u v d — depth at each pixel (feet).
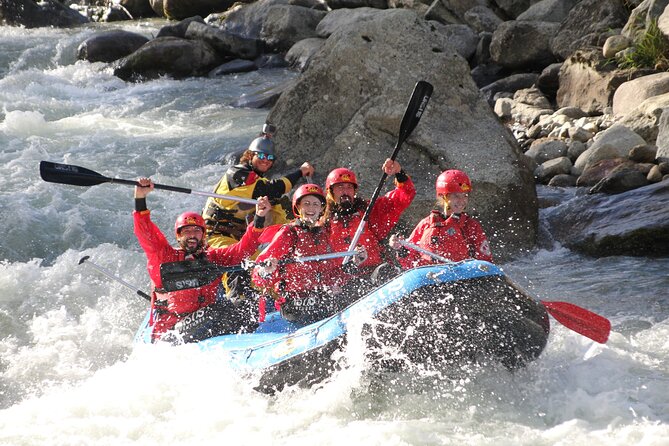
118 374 48.88
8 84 139.33
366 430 40.06
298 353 43.37
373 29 78.69
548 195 81.10
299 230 47.55
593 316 45.37
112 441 40.81
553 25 120.06
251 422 42.01
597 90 100.58
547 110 103.40
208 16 183.83
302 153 77.51
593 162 84.02
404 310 41.39
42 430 42.09
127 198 84.28
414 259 48.91
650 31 99.30
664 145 79.66
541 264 68.23
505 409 42.37
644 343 49.98
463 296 41.42
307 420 42.14
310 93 78.43
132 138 105.19
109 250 72.54
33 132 108.06
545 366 46.21
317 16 160.66
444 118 75.31
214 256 50.24
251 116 116.57
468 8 143.23
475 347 42.63
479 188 70.38
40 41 169.58
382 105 75.31
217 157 96.78
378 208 51.75
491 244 69.62
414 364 42.78
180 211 80.64
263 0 173.06
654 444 37.27
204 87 138.31
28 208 79.66
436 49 78.38
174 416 43.27
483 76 125.59
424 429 40.16
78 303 64.34
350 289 47.42
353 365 42.45
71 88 138.21
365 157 74.23
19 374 52.11
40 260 71.56
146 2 212.64
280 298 47.47
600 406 41.42
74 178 50.19
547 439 38.96
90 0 223.71
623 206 71.61
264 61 152.15
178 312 49.65
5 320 60.85
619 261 66.44
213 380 45.83
